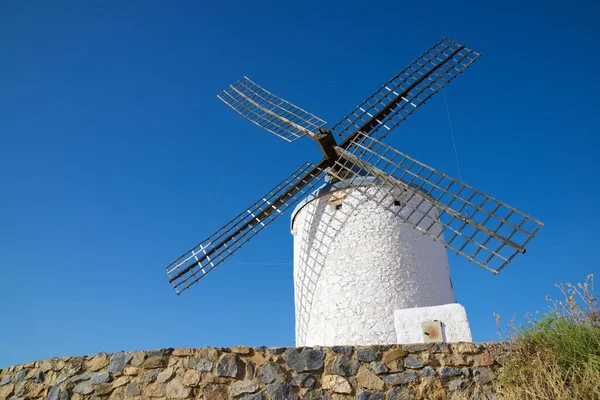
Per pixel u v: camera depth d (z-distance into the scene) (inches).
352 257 378.0
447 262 401.7
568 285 228.7
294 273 416.5
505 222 322.0
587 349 205.3
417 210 372.5
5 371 261.1
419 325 296.0
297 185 429.7
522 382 209.3
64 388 246.1
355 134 411.8
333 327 361.7
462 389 222.8
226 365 237.6
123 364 246.4
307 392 229.3
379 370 231.3
